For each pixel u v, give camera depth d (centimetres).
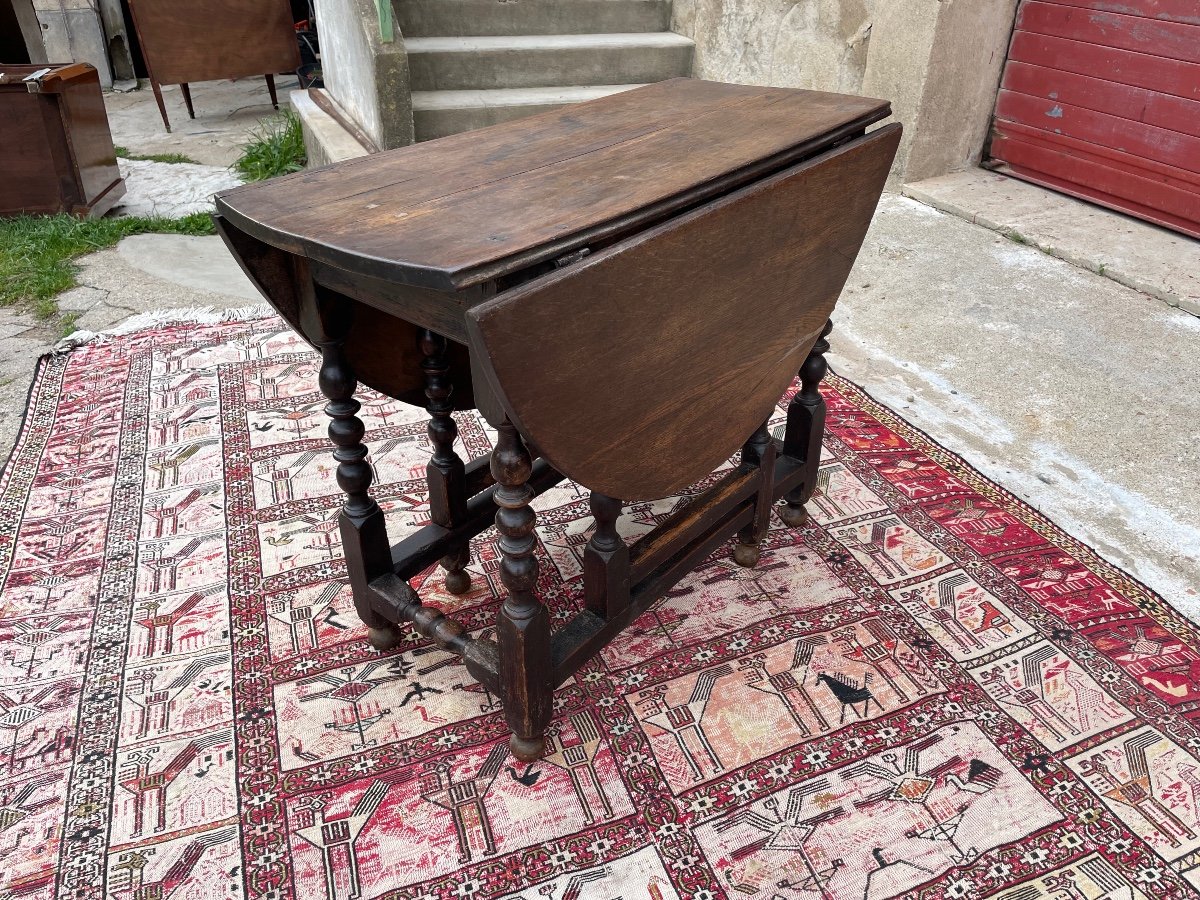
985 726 186
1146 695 192
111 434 293
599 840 165
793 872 158
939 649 206
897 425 292
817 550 240
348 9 466
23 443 287
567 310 137
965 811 168
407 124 455
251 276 164
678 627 215
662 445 174
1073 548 236
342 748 184
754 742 184
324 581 230
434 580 234
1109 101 402
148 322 366
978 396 305
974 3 415
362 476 189
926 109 436
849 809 169
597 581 183
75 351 345
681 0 561
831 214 192
